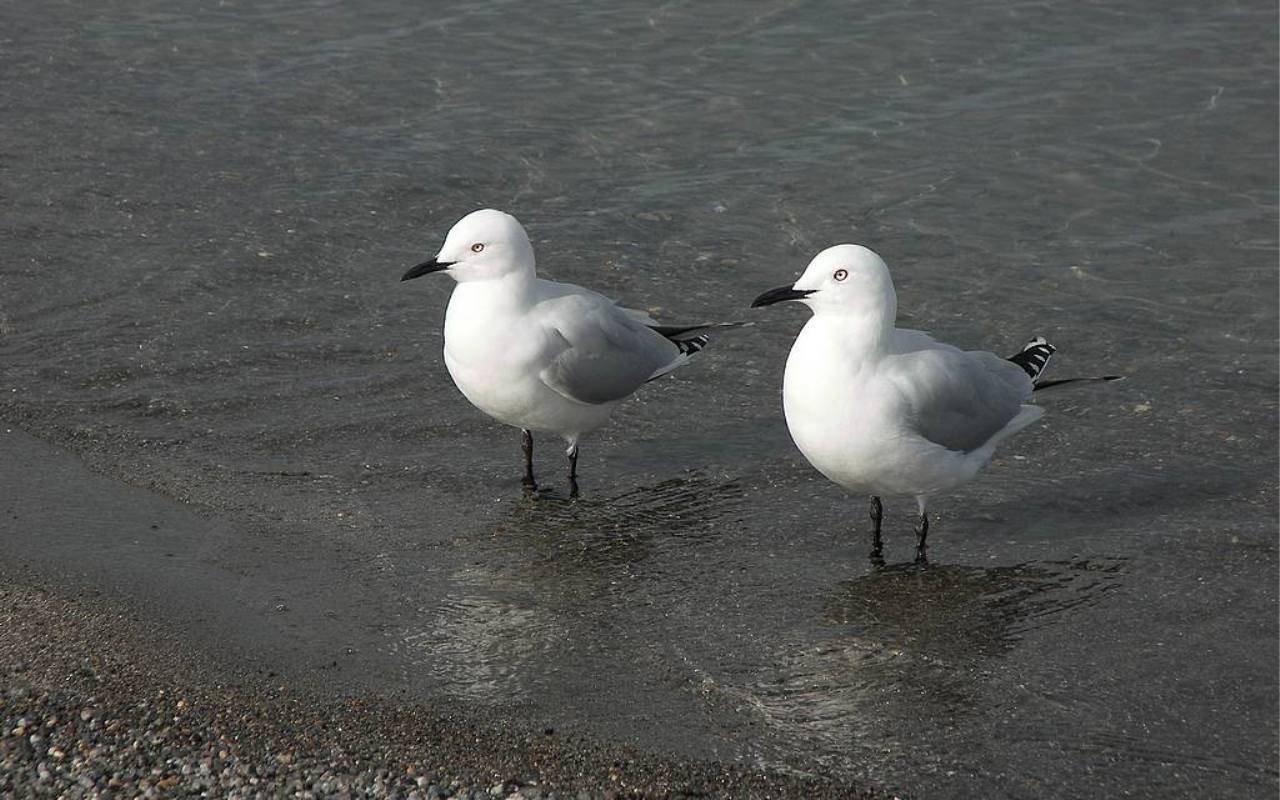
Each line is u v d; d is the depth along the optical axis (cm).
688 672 1002
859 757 917
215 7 2284
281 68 2088
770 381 1435
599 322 1250
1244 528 1184
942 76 2022
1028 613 1083
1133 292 1579
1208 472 1270
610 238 1688
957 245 1672
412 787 858
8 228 1667
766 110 1956
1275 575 1120
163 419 1324
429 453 1298
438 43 2155
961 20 2164
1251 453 1298
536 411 1236
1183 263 1631
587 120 1944
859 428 1106
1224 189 1769
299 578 1092
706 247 1670
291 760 874
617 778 881
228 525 1162
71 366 1402
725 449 1323
